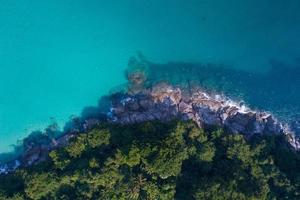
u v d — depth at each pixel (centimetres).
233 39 7388
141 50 7388
